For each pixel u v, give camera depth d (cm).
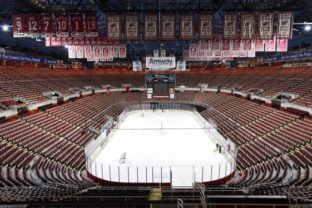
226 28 1886
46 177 1762
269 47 2434
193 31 1875
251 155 2330
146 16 1869
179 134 3294
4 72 3550
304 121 2439
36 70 4478
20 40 3966
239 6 2878
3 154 1880
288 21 1862
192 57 2647
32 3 2530
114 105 4972
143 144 2877
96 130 3250
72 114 3475
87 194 1181
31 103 3052
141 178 1989
